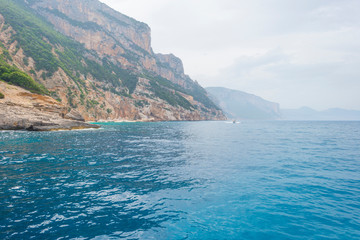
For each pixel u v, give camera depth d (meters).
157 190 10.53
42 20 171.50
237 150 23.88
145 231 6.77
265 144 29.41
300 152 22.44
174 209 8.41
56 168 14.70
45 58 103.81
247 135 45.28
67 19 194.25
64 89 99.38
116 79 164.00
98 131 49.84
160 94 181.50
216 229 6.94
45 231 6.62
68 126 51.84
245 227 7.07
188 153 21.61
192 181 12.03
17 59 92.12
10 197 9.32
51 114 55.09
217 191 10.40
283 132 54.84
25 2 179.75
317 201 9.15
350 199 9.34
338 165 16.12
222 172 14.05
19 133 39.59
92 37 195.25
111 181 11.94
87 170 14.37
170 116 171.12
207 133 50.41
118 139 33.91
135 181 11.99
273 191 10.38
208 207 8.60
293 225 7.18
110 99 136.12
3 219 7.34
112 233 6.62
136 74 194.50
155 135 42.66
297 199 9.39
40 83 93.44
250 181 12.01
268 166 15.80
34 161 16.78
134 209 8.37
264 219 7.61
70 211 8.09
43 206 8.48
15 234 6.41
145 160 18.00
